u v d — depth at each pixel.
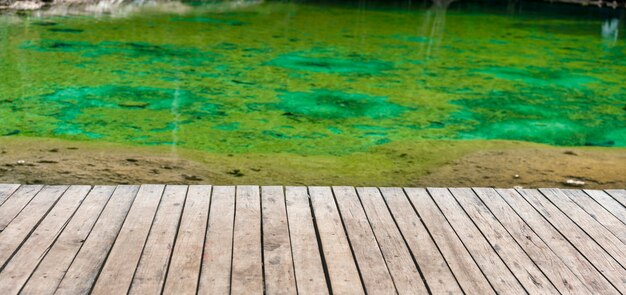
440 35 11.37
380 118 6.10
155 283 2.33
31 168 4.02
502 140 5.24
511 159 4.64
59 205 2.97
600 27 13.29
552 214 3.10
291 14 13.38
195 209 2.98
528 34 11.97
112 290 2.27
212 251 2.59
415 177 4.20
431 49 9.94
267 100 6.55
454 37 11.21
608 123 6.36
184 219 2.87
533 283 2.45
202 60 8.30
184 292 2.28
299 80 7.50
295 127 5.66
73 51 8.40
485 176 4.24
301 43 9.88
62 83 6.80
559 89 7.70
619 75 8.63
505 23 13.41
